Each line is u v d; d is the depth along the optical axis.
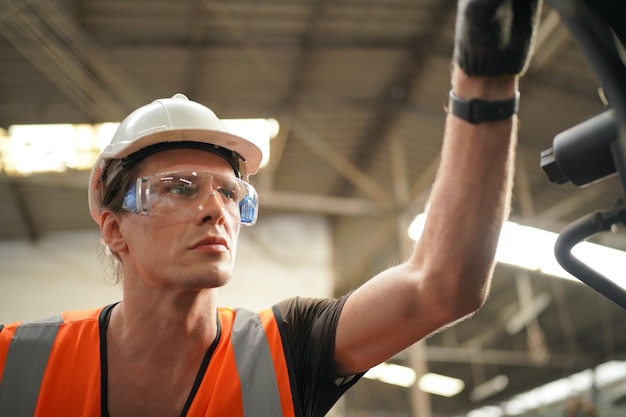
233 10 8.71
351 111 11.26
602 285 1.05
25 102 9.48
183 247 1.37
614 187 11.43
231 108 10.50
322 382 1.52
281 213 15.09
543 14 8.50
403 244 11.45
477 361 16.75
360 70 10.38
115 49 8.86
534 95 9.97
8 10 7.97
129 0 8.20
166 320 1.44
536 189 12.10
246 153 1.57
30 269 13.41
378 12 9.27
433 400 20.69
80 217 13.28
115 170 1.51
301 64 9.96
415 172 12.95
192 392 1.47
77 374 1.47
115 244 1.49
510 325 15.43
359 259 14.80
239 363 1.47
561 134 1.01
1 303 13.08
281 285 14.46
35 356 1.47
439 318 1.37
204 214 1.38
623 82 0.66
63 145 10.34
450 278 1.30
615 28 0.69
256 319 1.57
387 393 19.19
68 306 13.28
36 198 12.09
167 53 9.16
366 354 1.49
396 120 11.63
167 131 1.46
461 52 0.99
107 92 9.40
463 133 1.16
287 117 10.77
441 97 10.80
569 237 1.05
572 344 16.52
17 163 10.59
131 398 1.47
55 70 8.90
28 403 1.42
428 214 1.34
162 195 1.40
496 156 1.16
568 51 8.98
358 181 11.98
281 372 1.47
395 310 1.41
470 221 1.24
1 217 12.66
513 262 12.23
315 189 14.04
